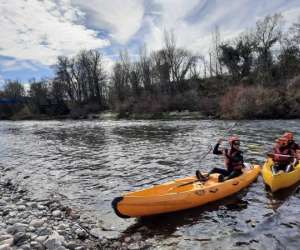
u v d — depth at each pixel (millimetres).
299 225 6266
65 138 24438
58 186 10078
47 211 7562
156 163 12820
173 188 7828
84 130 31359
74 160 14492
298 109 30500
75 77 70500
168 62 58219
